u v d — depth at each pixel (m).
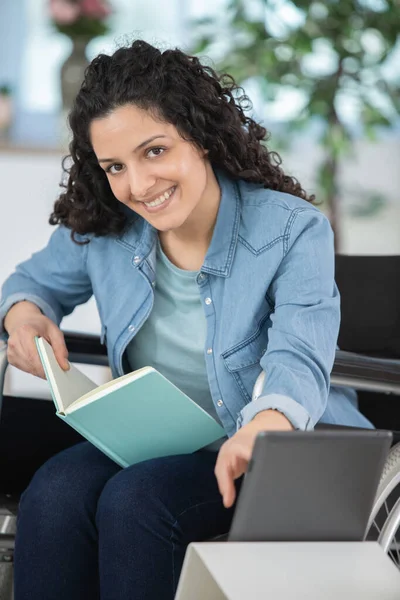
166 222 1.90
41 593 1.88
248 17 4.23
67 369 2.03
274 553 1.48
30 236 4.31
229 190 2.04
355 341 2.65
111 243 2.15
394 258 2.70
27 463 2.35
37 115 5.20
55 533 1.89
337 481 1.51
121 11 5.35
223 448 1.56
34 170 4.29
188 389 2.06
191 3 5.45
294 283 1.90
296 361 1.76
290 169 4.98
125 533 1.77
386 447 1.52
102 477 1.95
